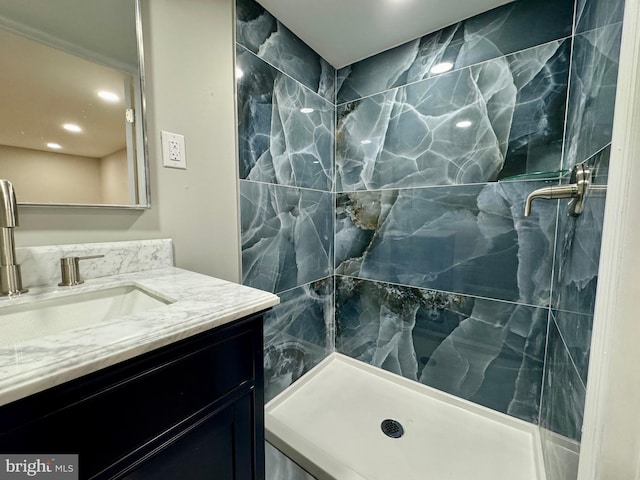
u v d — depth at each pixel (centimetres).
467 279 129
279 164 131
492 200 120
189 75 95
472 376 131
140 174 84
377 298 158
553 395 97
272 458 117
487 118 119
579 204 74
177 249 95
